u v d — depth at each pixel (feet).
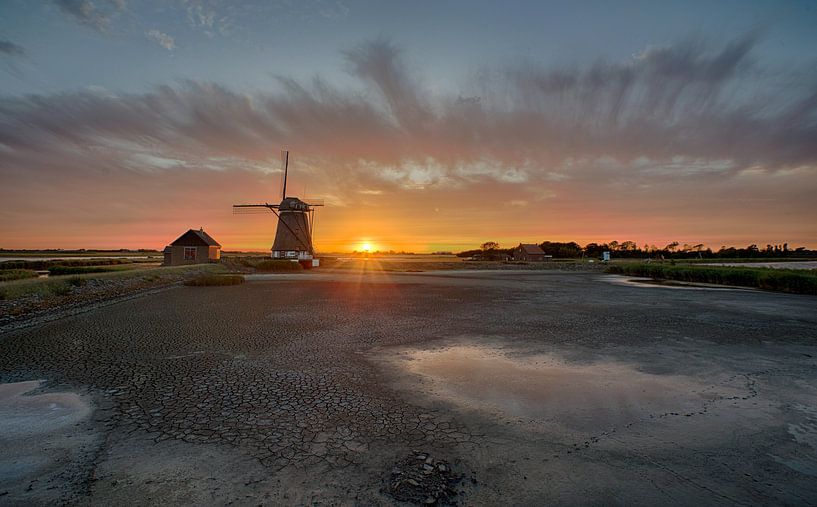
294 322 35.24
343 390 17.92
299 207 156.56
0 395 16.92
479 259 352.90
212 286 70.28
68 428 13.74
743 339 28.96
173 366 21.38
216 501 9.66
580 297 57.72
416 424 14.35
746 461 11.75
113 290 58.23
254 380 19.15
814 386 18.58
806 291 65.31
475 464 11.56
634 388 18.29
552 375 20.34
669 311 43.27
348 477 10.83
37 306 42.55
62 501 9.55
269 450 12.32
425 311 42.68
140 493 9.95
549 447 12.61
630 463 11.62
